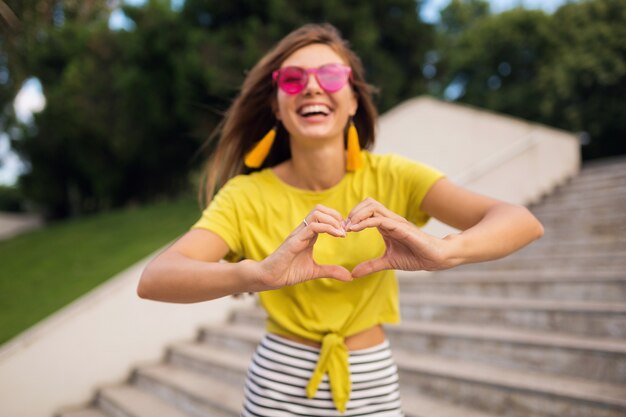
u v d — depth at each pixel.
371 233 1.33
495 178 6.11
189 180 16.23
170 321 4.65
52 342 4.11
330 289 1.32
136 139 13.75
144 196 16.81
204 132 11.18
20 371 3.96
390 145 5.79
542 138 6.87
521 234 1.13
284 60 1.46
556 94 13.91
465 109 6.50
